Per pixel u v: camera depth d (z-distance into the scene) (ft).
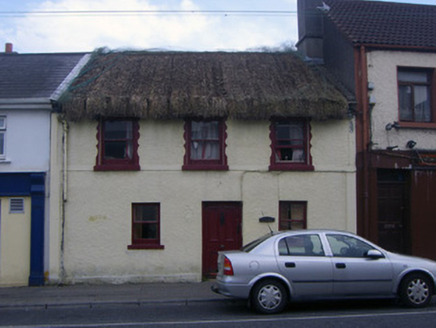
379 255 27.86
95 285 37.63
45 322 26.27
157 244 38.83
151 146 39.29
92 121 39.06
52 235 38.01
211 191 39.24
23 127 38.75
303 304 29.99
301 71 45.85
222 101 37.99
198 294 33.19
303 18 51.21
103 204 38.68
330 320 25.18
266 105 38.27
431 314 26.20
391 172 41.75
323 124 40.27
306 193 39.68
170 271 38.52
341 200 39.86
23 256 38.19
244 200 39.32
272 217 39.27
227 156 39.58
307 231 28.60
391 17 48.55
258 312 27.09
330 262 27.40
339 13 48.34
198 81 42.19
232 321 25.46
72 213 38.47
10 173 38.34
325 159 40.01
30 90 40.45
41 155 38.58
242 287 26.68
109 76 43.01
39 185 38.19
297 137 40.88
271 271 26.94
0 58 49.42
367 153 40.22
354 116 40.47
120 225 38.63
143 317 27.22
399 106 42.52
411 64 42.32
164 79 42.57
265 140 39.88
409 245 40.45
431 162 40.70
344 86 43.55
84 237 38.37
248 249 28.30
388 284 27.68
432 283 28.19
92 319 26.89
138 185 38.99
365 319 25.26
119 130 39.91
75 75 43.93
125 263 38.37
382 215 41.42
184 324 25.03
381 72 41.63
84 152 38.91
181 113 38.04
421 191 40.65
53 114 38.75
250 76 43.62
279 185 39.63
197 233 38.88
